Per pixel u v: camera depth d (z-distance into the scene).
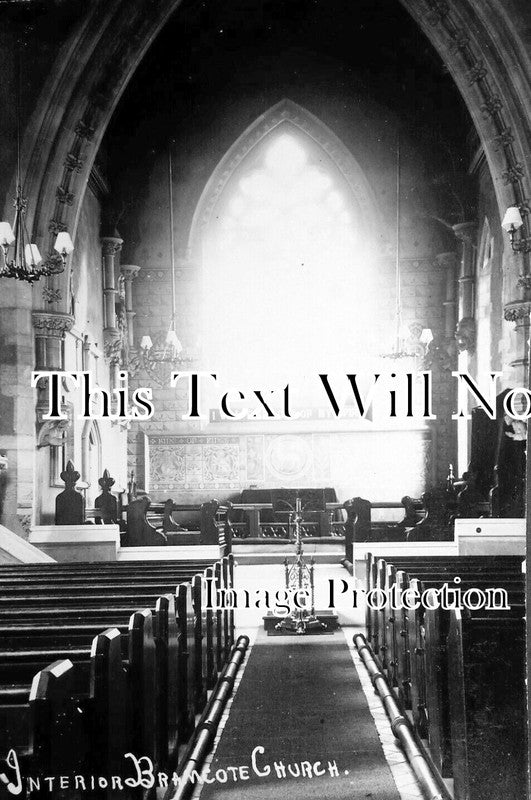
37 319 19.84
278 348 30.70
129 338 29.30
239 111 29.62
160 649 6.49
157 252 29.78
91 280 26.33
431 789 6.45
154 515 22.56
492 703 5.70
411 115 29.27
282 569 18.55
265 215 30.64
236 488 29.50
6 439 19.17
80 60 20.08
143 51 21.39
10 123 19.92
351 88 29.52
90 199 26.31
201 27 28.66
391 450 29.34
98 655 4.39
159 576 9.62
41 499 20.12
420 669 7.68
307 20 29.06
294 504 26.88
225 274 30.62
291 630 14.23
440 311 29.34
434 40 21.14
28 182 19.86
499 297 24.52
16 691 3.95
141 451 29.64
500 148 20.62
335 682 10.47
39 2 19.95
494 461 18.83
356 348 29.77
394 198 29.55
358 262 29.92
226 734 8.30
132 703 5.32
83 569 10.78
